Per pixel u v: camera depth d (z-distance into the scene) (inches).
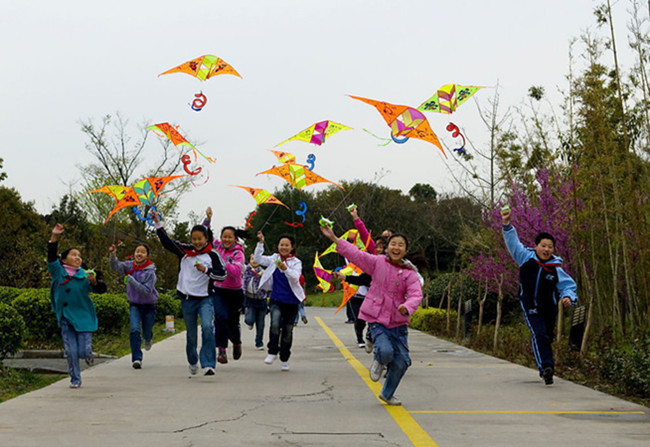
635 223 362.0
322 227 255.0
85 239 1210.0
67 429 215.0
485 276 540.7
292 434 209.6
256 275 501.4
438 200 1614.2
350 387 310.5
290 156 426.3
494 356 473.7
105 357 455.2
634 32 390.9
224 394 287.7
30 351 450.0
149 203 364.2
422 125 271.6
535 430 217.5
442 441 201.3
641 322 399.9
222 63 339.6
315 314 1194.6
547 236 327.0
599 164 393.1
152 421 228.5
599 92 394.0
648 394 299.4
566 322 516.4
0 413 241.3
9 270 938.1
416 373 367.2
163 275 1165.7
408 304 244.7
